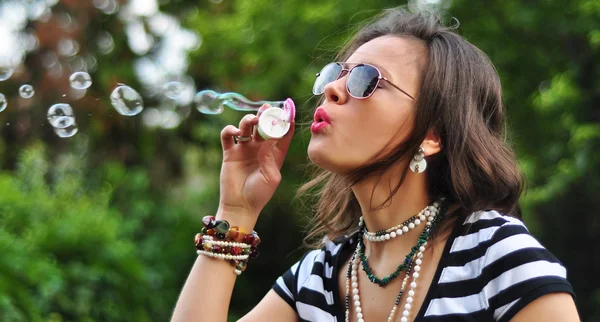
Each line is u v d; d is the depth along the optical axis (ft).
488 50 20.31
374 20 5.17
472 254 4.03
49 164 19.93
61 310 12.30
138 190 20.21
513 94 21.35
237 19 24.09
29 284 11.81
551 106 21.77
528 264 3.82
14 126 19.54
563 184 20.63
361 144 4.17
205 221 4.67
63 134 6.54
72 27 22.09
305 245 5.13
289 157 22.66
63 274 12.44
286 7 22.17
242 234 4.68
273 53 21.77
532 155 22.52
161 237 21.62
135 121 24.12
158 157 26.08
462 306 3.92
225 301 4.60
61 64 21.29
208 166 27.14
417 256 4.21
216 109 5.84
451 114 4.30
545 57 21.30
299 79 21.83
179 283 21.09
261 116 4.58
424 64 4.34
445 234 4.24
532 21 20.45
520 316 3.76
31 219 13.50
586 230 23.91
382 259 4.42
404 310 4.09
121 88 6.12
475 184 4.32
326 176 5.07
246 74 23.21
